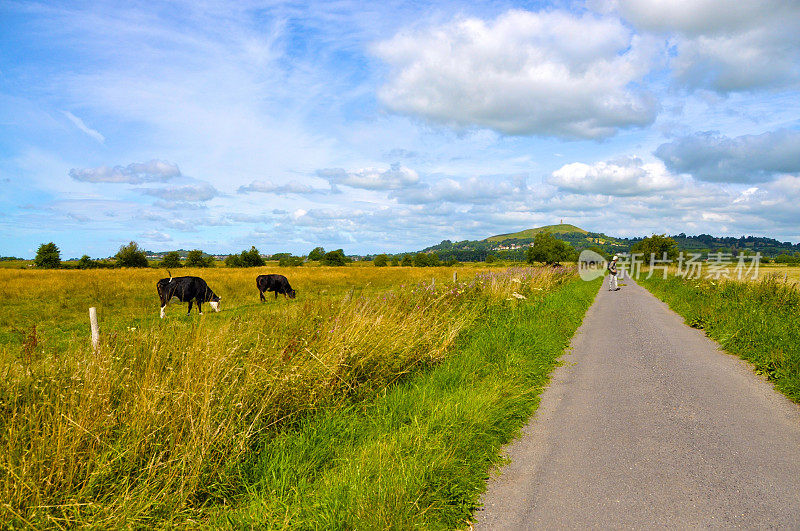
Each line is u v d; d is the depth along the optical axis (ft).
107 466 10.31
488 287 42.32
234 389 14.03
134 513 9.77
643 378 22.33
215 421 12.32
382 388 18.35
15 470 9.62
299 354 17.30
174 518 10.14
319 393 16.07
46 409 11.36
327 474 11.96
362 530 9.46
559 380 22.31
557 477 12.43
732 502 10.91
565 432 15.66
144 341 15.39
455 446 13.12
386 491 10.49
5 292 56.39
